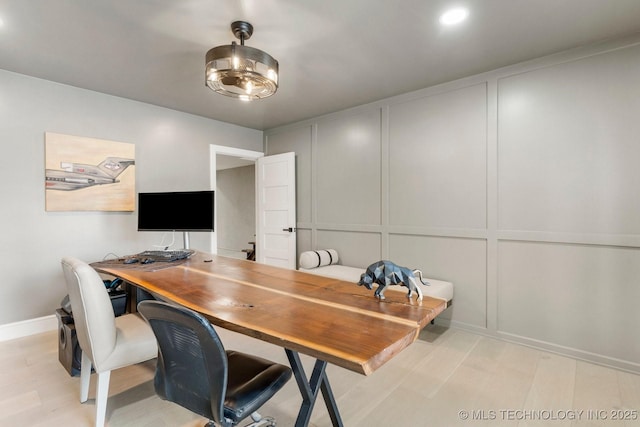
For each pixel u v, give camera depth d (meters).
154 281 1.83
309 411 1.40
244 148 4.70
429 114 3.21
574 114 2.45
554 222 2.56
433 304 1.41
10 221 2.83
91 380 2.16
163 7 1.90
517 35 2.23
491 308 2.88
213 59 1.96
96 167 3.27
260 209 4.80
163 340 1.15
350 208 3.90
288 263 4.44
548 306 2.60
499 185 2.81
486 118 2.87
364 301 1.46
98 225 3.32
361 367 0.88
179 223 3.04
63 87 3.08
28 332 2.91
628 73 2.25
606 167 2.34
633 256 2.26
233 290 1.63
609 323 2.35
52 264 3.04
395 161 3.48
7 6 1.87
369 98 3.53
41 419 1.76
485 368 2.34
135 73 2.84
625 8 1.92
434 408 1.88
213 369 1.06
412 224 3.37
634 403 1.92
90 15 1.97
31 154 2.92
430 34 2.22
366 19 2.03
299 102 3.64
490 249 2.88
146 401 1.93
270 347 2.70
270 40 2.29
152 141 3.70
